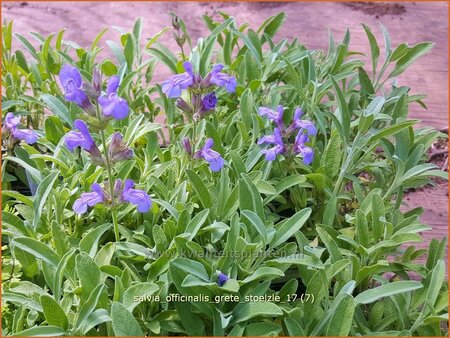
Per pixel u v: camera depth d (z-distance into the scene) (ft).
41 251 1.18
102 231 1.24
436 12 3.26
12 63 1.93
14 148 1.63
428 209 2.02
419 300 1.22
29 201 1.40
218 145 1.51
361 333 1.18
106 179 1.47
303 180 1.40
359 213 1.29
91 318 1.04
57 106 1.59
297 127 1.45
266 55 1.98
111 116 1.09
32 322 1.13
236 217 1.19
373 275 1.28
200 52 1.82
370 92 1.85
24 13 3.01
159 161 1.63
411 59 1.78
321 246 1.45
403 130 1.54
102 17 3.03
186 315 1.16
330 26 3.05
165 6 3.17
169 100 1.75
